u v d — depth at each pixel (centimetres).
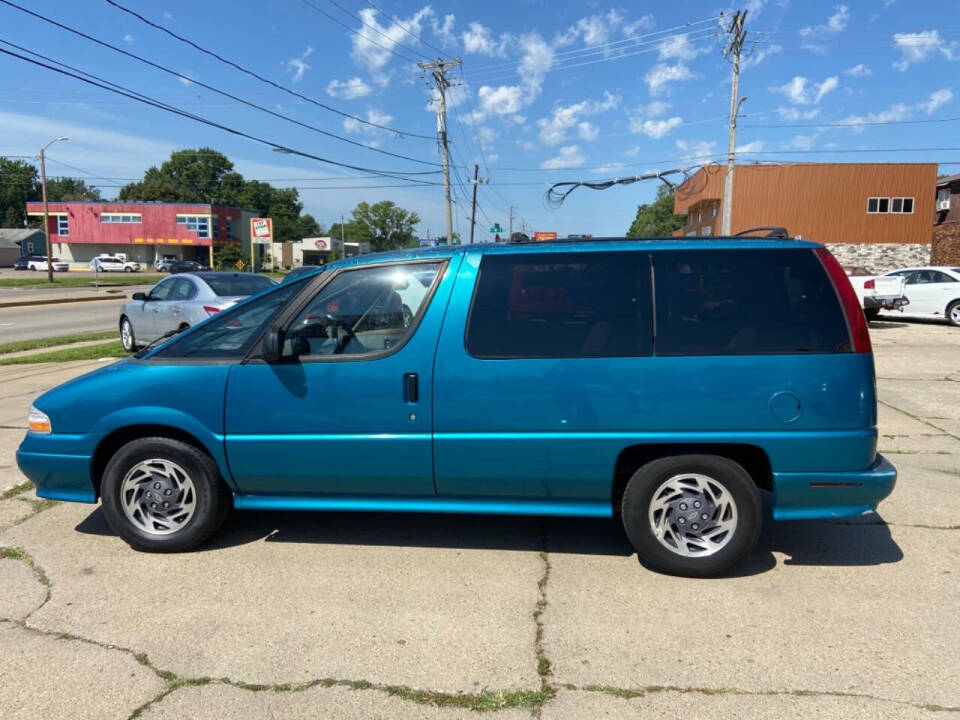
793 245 357
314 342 378
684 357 346
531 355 356
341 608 329
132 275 5416
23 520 443
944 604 330
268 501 390
